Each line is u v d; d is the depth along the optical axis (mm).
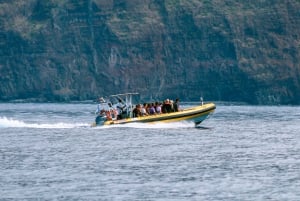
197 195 124750
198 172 144750
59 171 146375
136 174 142750
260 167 150625
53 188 130125
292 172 144375
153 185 132375
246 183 133500
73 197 123562
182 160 161250
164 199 122188
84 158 165000
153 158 164750
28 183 134125
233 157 166375
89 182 135000
